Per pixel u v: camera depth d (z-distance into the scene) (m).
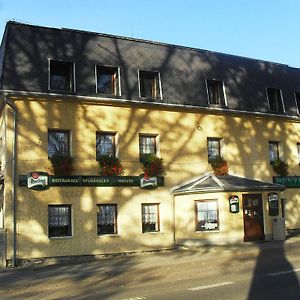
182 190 21.25
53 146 19.42
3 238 17.70
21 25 19.48
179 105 22.05
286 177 25.44
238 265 14.50
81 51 20.36
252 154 24.50
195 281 11.75
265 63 26.47
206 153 22.95
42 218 18.50
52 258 18.47
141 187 20.84
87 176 19.56
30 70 18.98
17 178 18.25
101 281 12.97
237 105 24.05
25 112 18.80
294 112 26.30
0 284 13.48
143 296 10.01
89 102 20.05
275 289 10.00
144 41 22.41
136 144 21.09
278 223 22.25
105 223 20.05
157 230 21.30
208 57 24.22
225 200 21.19
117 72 21.02
